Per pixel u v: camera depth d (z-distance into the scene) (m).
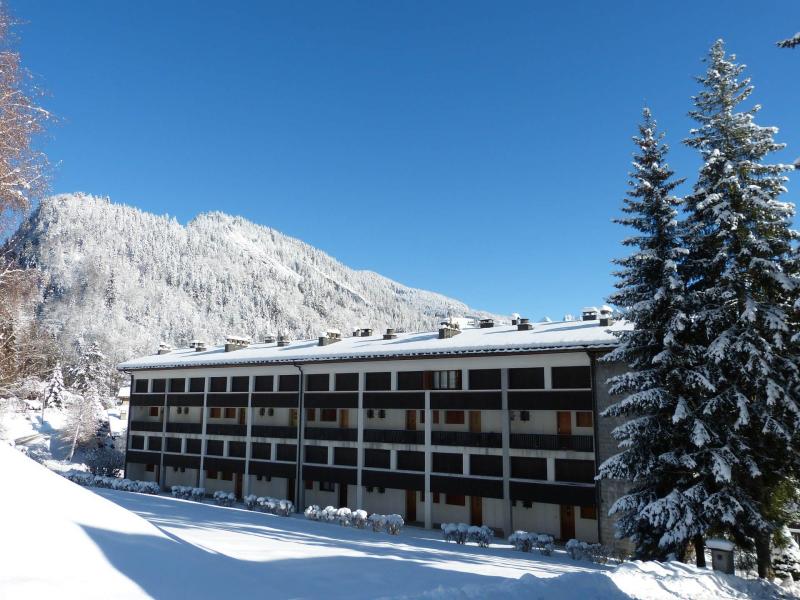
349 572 10.83
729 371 20.69
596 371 31.84
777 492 20.92
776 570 20.81
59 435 79.94
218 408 49.06
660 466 21.33
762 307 20.16
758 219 21.17
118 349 157.38
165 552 8.88
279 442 43.09
